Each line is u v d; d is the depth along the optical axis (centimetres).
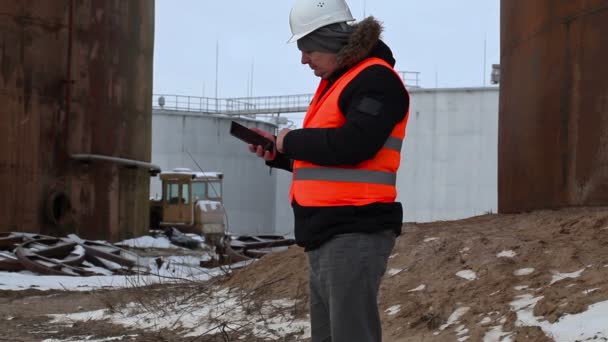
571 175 1242
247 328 814
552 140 1300
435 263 811
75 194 2384
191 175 3288
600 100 1192
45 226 2303
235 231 5275
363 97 363
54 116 2352
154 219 3306
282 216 6003
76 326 931
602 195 1175
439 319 673
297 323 796
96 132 2456
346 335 375
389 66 377
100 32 2470
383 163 375
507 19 1524
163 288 1152
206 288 1070
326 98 380
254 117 6031
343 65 384
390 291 790
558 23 1292
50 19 2347
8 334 880
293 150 372
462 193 4194
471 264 773
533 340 565
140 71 2667
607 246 729
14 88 2278
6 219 2234
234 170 5284
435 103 4269
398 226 382
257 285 983
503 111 1541
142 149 2694
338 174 374
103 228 2467
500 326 617
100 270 1941
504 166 1516
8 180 2248
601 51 1196
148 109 2742
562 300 616
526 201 1390
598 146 1188
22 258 1798
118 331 888
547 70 1323
